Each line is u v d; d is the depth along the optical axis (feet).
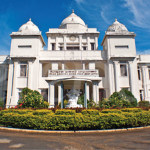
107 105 54.54
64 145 22.70
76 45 104.22
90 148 21.24
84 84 49.14
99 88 86.63
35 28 104.01
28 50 88.02
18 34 88.84
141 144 22.80
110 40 89.97
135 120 35.37
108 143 23.65
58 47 103.86
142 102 74.59
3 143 23.63
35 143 23.66
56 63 89.35
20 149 20.58
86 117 33.01
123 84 84.99
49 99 74.69
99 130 32.19
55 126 32.60
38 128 33.50
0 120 38.60
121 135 29.09
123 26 103.96
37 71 85.56
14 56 85.81
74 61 89.61
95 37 105.81
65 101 61.77
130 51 88.74
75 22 109.91
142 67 96.43
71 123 32.24
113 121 33.45
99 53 90.74
